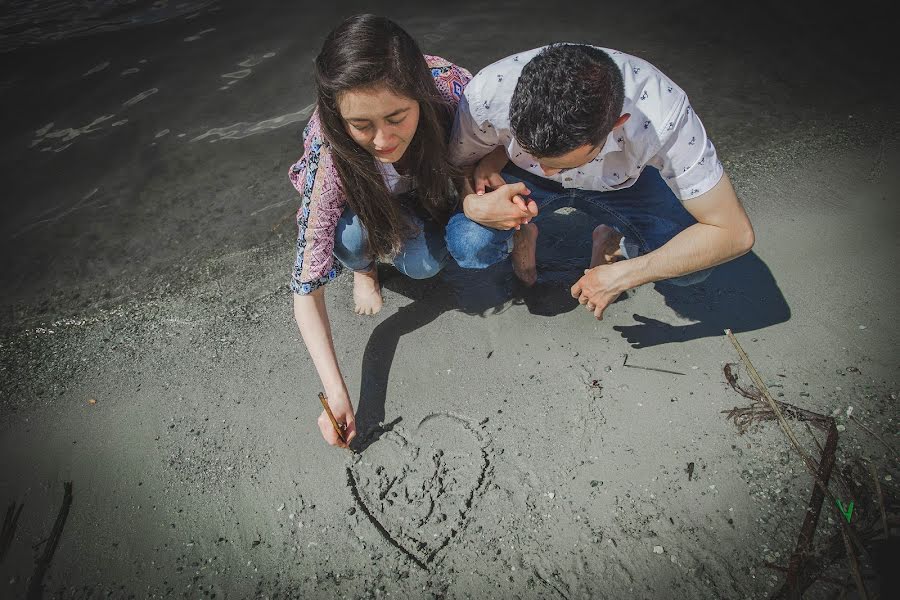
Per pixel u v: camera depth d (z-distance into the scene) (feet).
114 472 7.14
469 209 6.75
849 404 6.82
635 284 6.40
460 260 7.59
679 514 6.23
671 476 6.49
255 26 13.99
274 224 9.83
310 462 6.98
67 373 8.18
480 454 6.84
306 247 6.34
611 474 6.56
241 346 8.22
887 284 7.89
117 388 7.95
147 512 6.77
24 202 10.33
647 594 5.77
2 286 9.26
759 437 6.68
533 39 13.01
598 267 6.50
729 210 5.86
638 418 6.97
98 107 12.01
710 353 7.47
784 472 6.40
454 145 6.56
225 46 13.44
